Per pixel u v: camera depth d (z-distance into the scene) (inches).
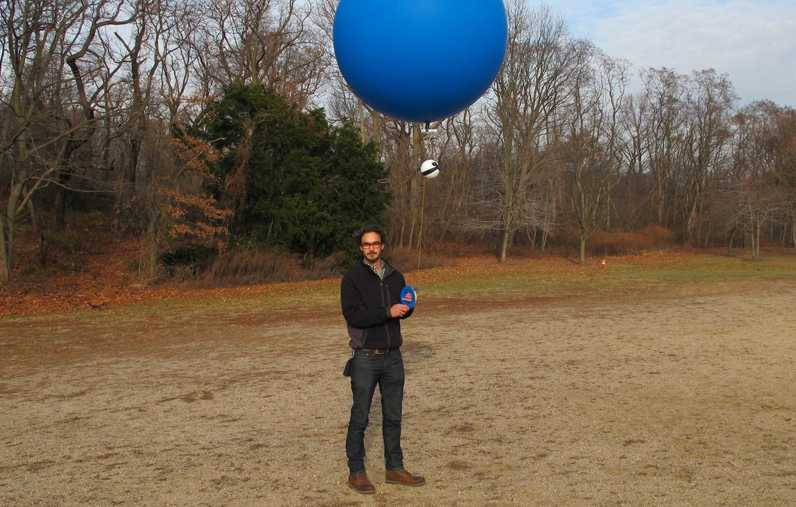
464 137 1835.6
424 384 302.4
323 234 1093.8
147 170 945.5
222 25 1390.3
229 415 256.1
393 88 260.8
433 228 1710.1
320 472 186.1
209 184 1021.2
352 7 260.7
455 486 171.9
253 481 179.5
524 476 178.5
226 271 987.3
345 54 265.6
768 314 547.5
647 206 2311.8
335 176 1139.9
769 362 343.9
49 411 270.7
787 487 167.3
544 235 1788.9
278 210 1053.2
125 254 1110.4
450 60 250.7
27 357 414.0
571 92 1665.8
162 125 946.1
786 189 1673.2
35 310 687.1
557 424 231.6
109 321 589.3
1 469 194.7
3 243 840.3
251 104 1044.5
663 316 546.9
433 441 213.8
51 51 849.5
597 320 528.7
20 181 868.0
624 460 191.2
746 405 255.9
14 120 898.1
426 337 454.9
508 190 1545.3
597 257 1699.1
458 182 1768.0
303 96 1364.4
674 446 204.2
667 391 281.6
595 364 344.8
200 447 213.3
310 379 323.0
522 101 1656.0
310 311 652.1
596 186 1521.9
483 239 1897.1
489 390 287.9
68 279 930.1
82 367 375.6
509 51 1562.5
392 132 1689.2
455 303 691.4
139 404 279.0
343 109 1807.3
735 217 1616.6
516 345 411.5
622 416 241.6
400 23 245.4
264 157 1042.7
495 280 1026.7
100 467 194.5
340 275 1113.4
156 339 479.8
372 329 170.4
